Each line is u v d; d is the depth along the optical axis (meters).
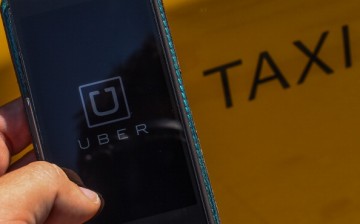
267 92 0.37
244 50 0.35
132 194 0.30
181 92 0.30
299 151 0.38
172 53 0.30
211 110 0.36
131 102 0.30
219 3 0.34
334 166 0.39
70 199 0.29
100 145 0.30
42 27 0.30
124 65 0.30
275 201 0.39
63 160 0.30
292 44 0.36
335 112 0.38
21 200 0.27
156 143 0.30
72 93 0.30
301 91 0.37
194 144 0.30
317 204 0.39
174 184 0.30
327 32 0.36
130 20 0.30
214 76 0.36
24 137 0.34
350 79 0.37
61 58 0.30
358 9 0.36
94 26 0.30
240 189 0.38
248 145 0.37
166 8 0.34
